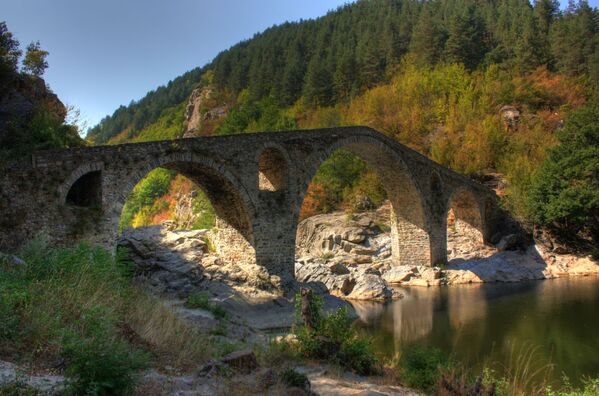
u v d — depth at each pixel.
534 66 86.25
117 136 160.12
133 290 17.11
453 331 24.41
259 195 31.47
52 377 8.40
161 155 27.06
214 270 30.25
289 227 32.84
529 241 48.84
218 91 124.19
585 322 25.69
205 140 29.05
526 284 39.88
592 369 18.19
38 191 22.55
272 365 12.86
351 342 14.50
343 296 35.62
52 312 10.96
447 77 83.69
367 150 41.44
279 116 91.75
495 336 23.25
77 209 23.72
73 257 15.55
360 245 50.72
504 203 51.81
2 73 31.00
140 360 9.39
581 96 76.44
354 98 90.94
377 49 99.62
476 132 64.94
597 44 86.19
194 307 22.17
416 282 41.88
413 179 43.97
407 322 26.81
